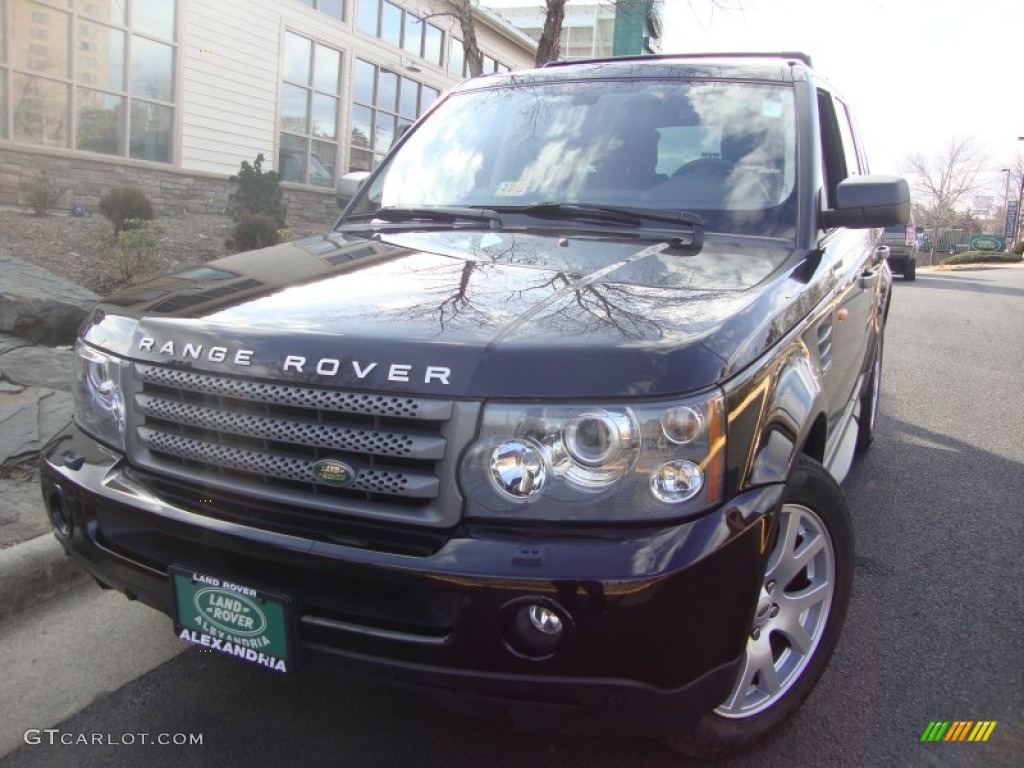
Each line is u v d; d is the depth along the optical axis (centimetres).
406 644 204
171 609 237
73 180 1276
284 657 216
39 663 306
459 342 207
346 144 1797
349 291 251
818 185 325
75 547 260
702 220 312
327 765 255
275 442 217
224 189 1516
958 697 292
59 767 253
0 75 1174
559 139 362
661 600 194
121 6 1307
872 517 449
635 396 197
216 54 1465
